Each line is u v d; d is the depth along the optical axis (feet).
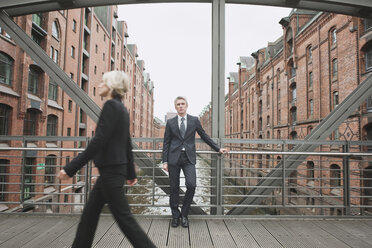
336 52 43.32
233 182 72.38
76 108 70.03
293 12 59.77
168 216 10.94
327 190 41.37
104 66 94.32
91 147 4.85
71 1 12.41
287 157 11.73
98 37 87.40
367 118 34.22
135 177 6.18
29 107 46.73
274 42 83.20
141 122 173.47
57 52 58.80
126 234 5.20
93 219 5.45
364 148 34.73
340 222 10.75
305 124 54.24
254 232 9.44
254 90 93.61
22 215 11.00
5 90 40.65
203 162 207.51
